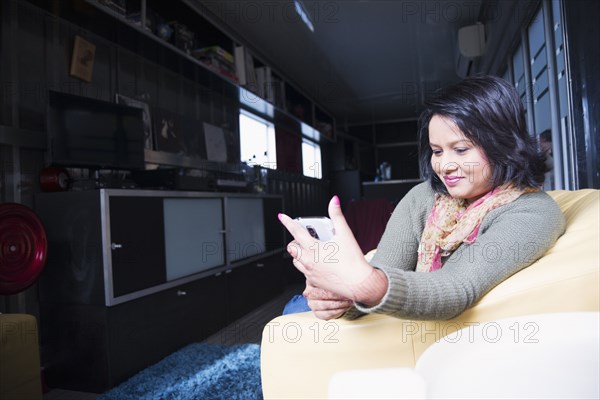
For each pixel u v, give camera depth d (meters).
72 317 1.99
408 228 1.00
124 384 1.88
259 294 3.50
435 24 4.34
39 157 2.25
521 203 0.74
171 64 3.25
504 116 0.72
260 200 3.62
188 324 2.50
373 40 4.64
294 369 0.79
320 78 5.79
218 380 1.84
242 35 4.29
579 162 2.04
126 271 2.03
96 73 2.69
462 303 0.62
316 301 0.74
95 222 1.94
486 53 4.15
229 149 4.22
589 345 0.49
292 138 6.16
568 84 2.14
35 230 1.89
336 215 0.60
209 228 2.83
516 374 0.49
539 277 0.66
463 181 0.77
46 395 1.92
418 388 0.44
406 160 8.73
